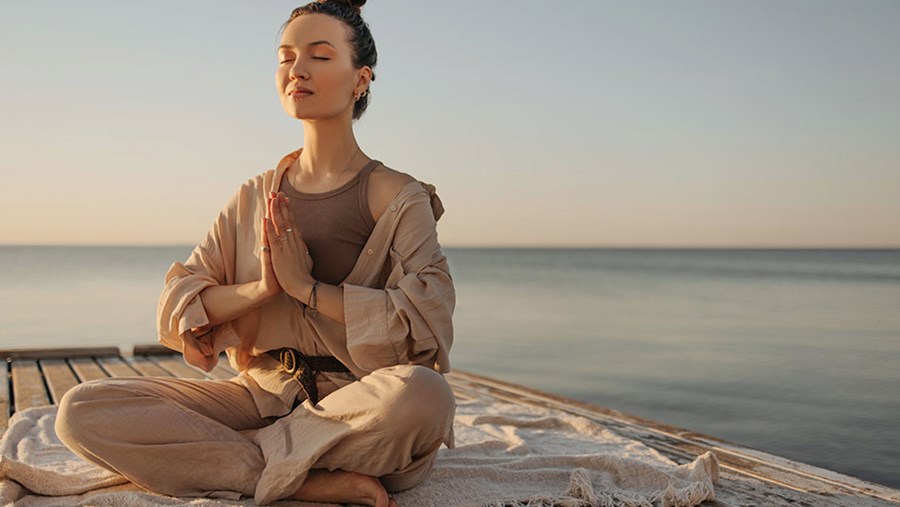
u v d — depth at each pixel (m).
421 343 2.24
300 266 2.25
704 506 2.43
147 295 24.94
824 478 2.82
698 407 7.98
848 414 7.58
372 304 2.22
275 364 2.47
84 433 2.16
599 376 10.04
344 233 2.41
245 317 2.45
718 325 17.06
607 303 26.17
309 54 2.37
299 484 2.15
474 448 3.02
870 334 14.59
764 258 133.88
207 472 2.23
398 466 2.18
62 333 13.09
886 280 46.47
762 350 12.41
